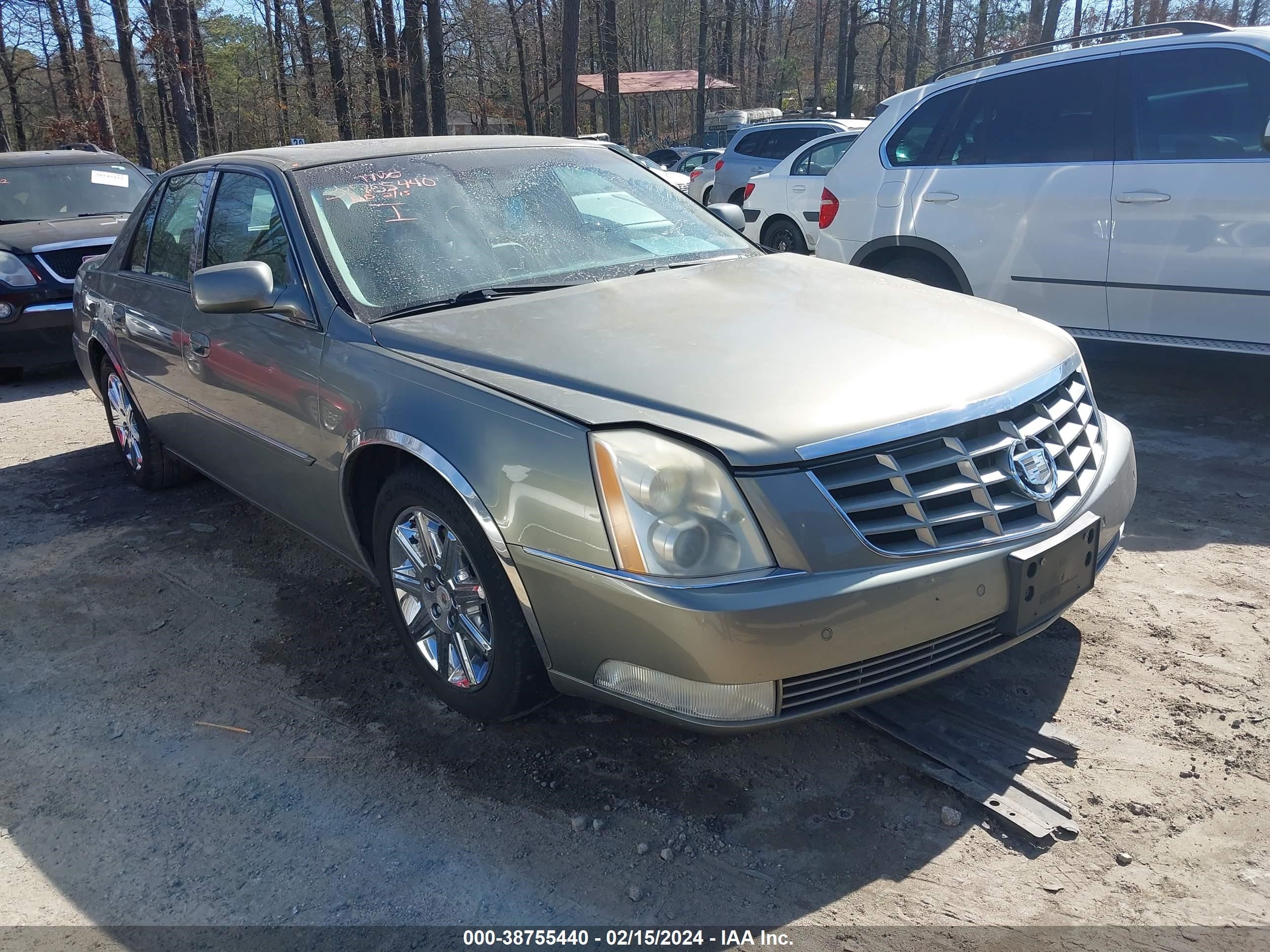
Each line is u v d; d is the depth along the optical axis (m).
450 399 2.67
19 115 31.28
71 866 2.48
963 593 2.36
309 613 3.74
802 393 2.41
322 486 3.23
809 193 10.65
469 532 2.62
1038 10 33.94
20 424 6.65
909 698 2.90
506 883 2.33
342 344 3.06
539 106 38.25
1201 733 2.68
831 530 2.24
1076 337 5.54
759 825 2.46
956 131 5.91
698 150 25.72
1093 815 2.40
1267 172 4.70
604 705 2.98
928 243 6.00
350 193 3.48
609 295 3.15
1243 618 3.26
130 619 3.77
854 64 38.44
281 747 2.91
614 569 2.29
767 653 2.20
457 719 2.98
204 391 3.92
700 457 2.26
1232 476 4.44
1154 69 5.13
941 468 2.40
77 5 24.84
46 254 7.77
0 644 3.63
